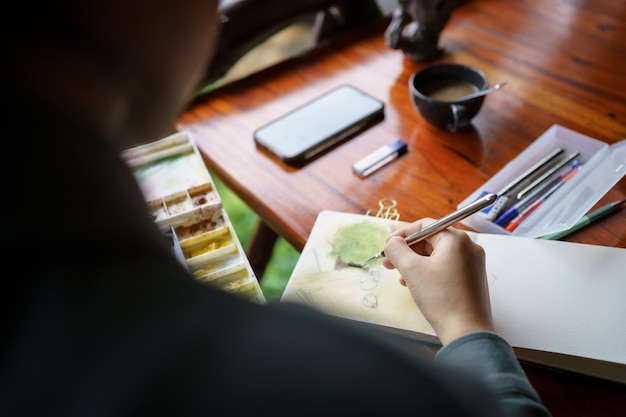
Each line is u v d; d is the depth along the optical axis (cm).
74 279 25
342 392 25
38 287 25
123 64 30
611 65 108
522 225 79
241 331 26
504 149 92
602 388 62
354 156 94
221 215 84
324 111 101
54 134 26
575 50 112
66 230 25
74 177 26
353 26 136
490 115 99
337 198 87
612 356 61
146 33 30
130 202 28
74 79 28
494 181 86
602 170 82
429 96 99
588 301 66
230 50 118
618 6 124
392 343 28
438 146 94
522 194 83
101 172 27
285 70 116
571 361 62
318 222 82
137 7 29
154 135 36
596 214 78
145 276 26
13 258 25
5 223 25
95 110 29
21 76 26
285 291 73
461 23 124
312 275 74
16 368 24
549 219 78
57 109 26
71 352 24
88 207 26
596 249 72
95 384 24
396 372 26
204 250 80
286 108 107
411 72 112
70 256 25
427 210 83
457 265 61
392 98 106
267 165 94
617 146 86
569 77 106
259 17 119
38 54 27
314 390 25
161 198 86
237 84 114
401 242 66
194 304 26
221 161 96
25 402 24
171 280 27
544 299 67
